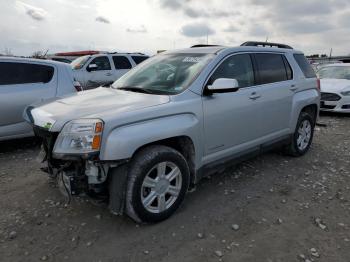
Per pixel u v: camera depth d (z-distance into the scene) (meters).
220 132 4.16
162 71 4.36
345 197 4.30
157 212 3.54
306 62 6.10
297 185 4.66
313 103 5.96
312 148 6.52
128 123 3.23
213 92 3.87
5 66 6.03
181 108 3.66
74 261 2.99
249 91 4.56
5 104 5.88
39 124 3.46
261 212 3.87
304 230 3.50
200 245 3.22
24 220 3.66
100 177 3.26
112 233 3.41
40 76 6.39
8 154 6.00
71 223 3.60
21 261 2.98
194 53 4.50
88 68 11.97
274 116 5.08
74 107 3.52
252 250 3.15
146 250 3.14
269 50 5.20
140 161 3.32
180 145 3.91
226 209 3.92
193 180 3.96
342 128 8.53
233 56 4.48
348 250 3.16
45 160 3.62
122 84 4.52
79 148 3.07
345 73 11.35
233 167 5.31
